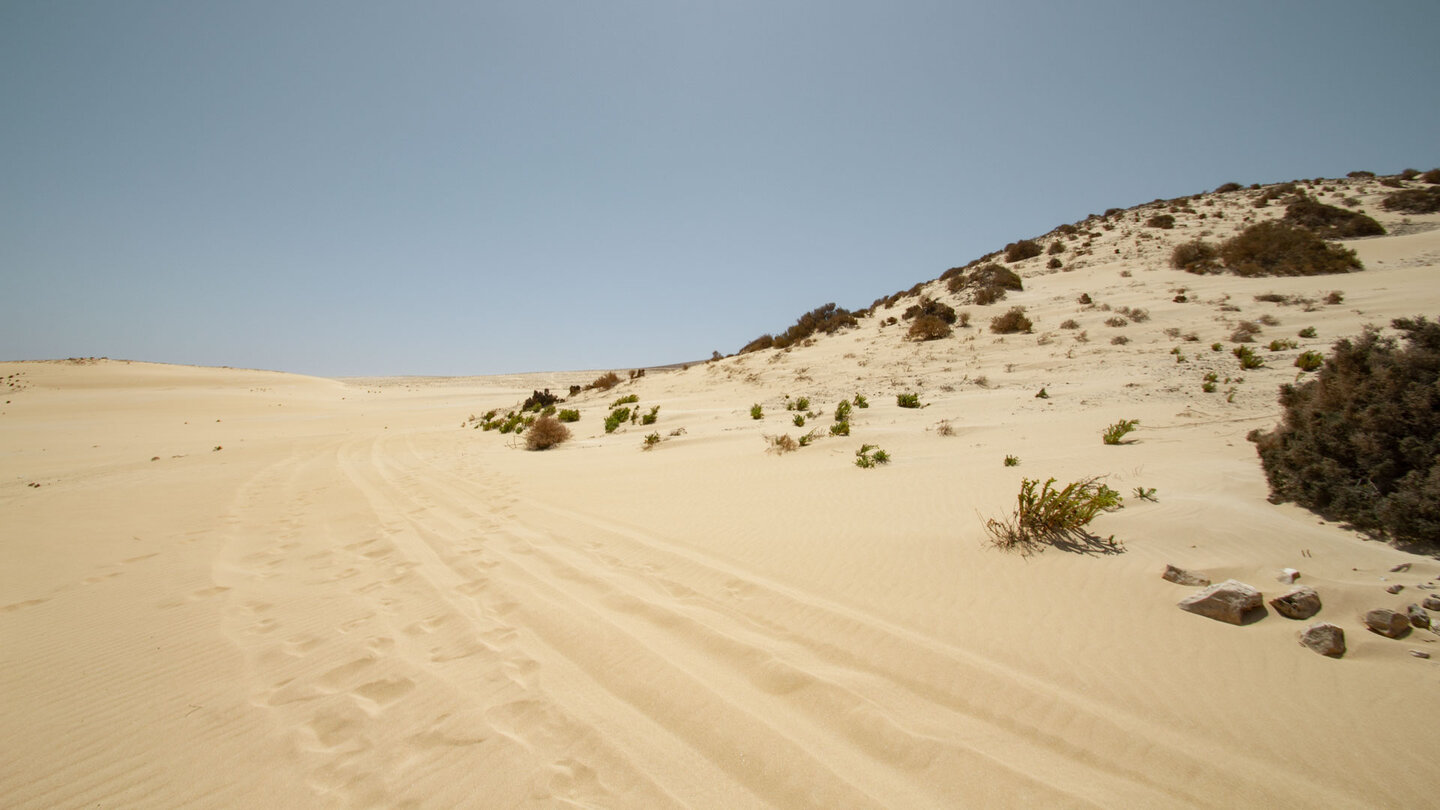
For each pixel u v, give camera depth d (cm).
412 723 318
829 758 277
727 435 1387
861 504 714
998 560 488
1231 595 363
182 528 790
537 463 1285
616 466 1156
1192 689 305
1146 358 1612
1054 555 480
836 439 1179
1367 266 2083
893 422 1330
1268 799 237
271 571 598
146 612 495
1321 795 236
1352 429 470
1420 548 407
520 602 482
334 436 2444
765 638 398
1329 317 1642
